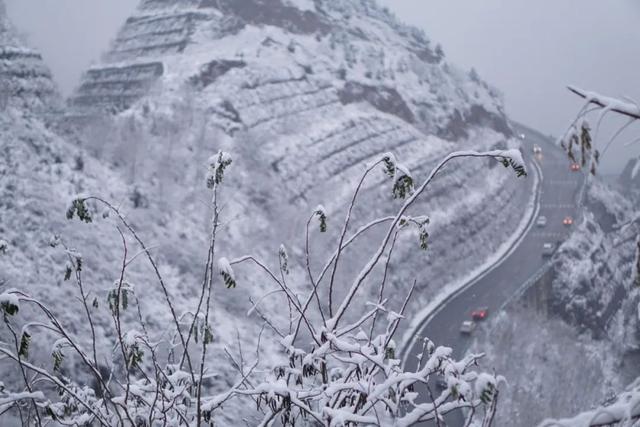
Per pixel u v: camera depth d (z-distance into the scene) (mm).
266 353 33469
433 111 126000
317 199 75938
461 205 91000
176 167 64062
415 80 135875
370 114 108062
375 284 58625
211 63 99938
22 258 33281
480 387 3354
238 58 103000
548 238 92062
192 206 57562
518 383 48062
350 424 4438
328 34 136750
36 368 4434
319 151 88375
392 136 104250
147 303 35625
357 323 4691
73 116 68375
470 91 157125
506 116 173250
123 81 109438
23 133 49312
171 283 40375
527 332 55312
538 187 117688
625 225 5258
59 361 4531
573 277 65750
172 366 5469
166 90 90938
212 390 27625
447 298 68188
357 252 62875
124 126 64812
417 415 3877
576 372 49031
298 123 94000
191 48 111750
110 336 29562
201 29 117000
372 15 174625
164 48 115500
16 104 58062
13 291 4383
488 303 66250
